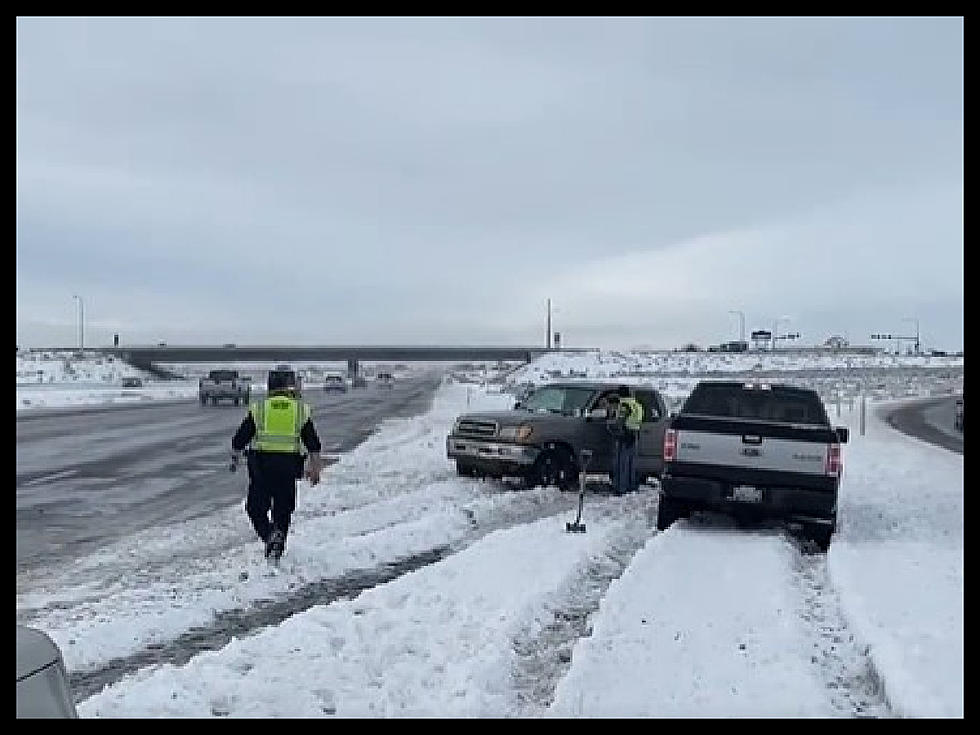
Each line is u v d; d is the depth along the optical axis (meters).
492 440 17.02
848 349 136.12
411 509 14.75
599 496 16.61
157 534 12.71
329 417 41.16
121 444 26.84
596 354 111.00
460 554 10.84
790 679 6.66
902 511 15.32
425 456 22.77
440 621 8.01
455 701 6.23
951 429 38.00
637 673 6.75
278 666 6.84
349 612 8.30
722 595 8.92
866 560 10.88
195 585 9.66
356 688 6.48
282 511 10.47
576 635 7.87
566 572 9.89
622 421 16.58
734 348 131.25
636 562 10.30
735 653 7.19
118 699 6.18
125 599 9.10
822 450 12.35
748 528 13.12
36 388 72.38
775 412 13.82
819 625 8.26
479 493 16.39
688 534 12.41
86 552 11.52
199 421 37.81
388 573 10.59
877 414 48.81
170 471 20.23
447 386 95.69
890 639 7.39
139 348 125.75
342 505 15.19
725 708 6.15
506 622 7.88
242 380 58.00
